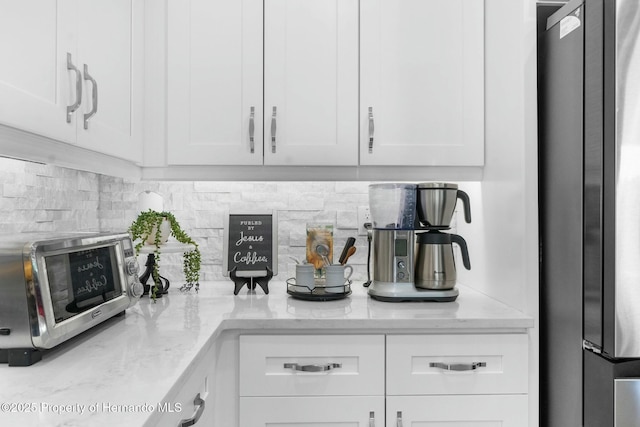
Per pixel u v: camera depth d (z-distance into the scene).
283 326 1.39
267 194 2.06
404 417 1.41
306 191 2.06
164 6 1.71
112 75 1.41
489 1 1.71
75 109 1.11
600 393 1.18
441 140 1.73
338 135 1.71
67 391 0.83
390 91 1.72
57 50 1.07
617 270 1.12
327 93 1.71
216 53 1.70
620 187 1.11
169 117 1.70
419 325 1.40
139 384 0.86
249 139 1.71
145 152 1.71
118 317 1.39
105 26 1.35
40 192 1.53
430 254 1.64
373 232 1.71
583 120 1.23
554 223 1.39
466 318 1.41
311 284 1.68
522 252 1.46
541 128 1.47
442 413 1.41
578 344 1.26
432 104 1.73
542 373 1.46
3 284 0.95
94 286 1.18
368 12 1.72
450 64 1.73
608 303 1.14
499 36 1.62
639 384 1.15
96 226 1.93
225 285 1.98
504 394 1.42
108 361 0.99
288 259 2.06
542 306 1.46
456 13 1.73
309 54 1.71
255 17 1.71
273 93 1.71
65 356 1.03
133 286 1.36
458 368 1.41
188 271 1.82
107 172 1.48
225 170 1.74
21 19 0.93
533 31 1.44
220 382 1.41
